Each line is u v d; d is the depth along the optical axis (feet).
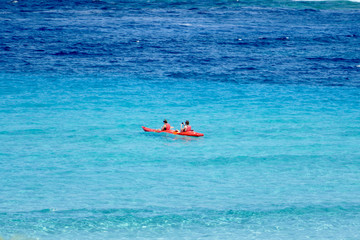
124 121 475.72
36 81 649.20
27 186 297.74
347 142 417.49
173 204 274.36
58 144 397.60
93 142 406.62
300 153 383.86
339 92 624.59
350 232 237.45
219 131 448.24
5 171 326.24
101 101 554.87
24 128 441.27
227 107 540.93
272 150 391.45
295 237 230.48
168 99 572.51
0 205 263.70
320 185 312.09
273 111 525.75
